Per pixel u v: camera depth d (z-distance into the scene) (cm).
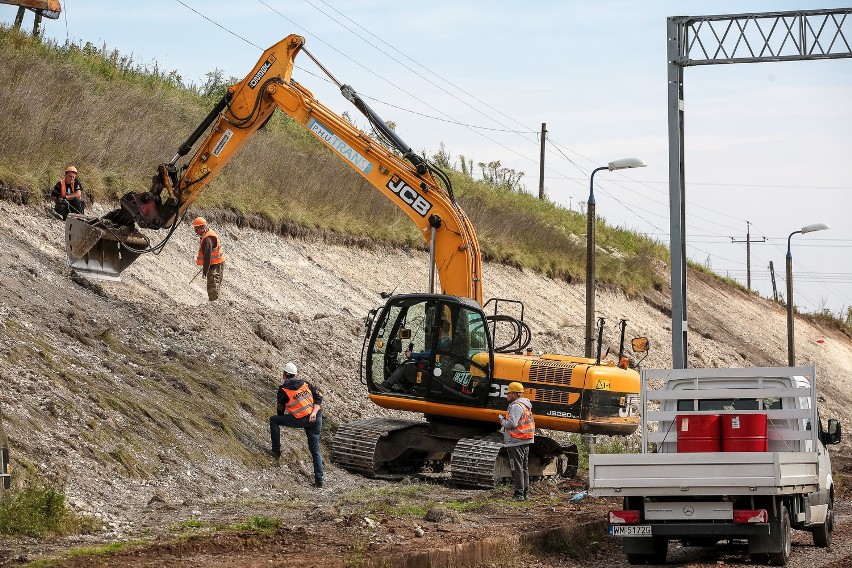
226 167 3061
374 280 3206
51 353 1658
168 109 3291
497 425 1923
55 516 1191
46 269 2031
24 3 1260
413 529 1294
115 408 1600
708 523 1233
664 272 5616
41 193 2300
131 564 1024
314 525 1298
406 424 1945
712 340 5116
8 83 2516
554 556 1312
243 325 2262
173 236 2598
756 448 1345
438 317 1870
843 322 7106
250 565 1033
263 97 1981
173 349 1966
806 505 1388
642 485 1230
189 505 1418
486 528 1366
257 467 1725
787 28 2144
